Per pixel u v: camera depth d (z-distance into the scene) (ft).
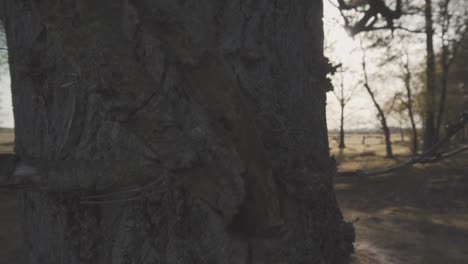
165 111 2.89
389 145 84.33
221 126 2.99
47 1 3.01
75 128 4.38
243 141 3.05
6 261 17.37
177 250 3.99
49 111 4.65
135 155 3.64
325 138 4.69
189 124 2.92
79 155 4.33
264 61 4.20
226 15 4.13
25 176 3.42
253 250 3.82
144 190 3.46
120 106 2.88
